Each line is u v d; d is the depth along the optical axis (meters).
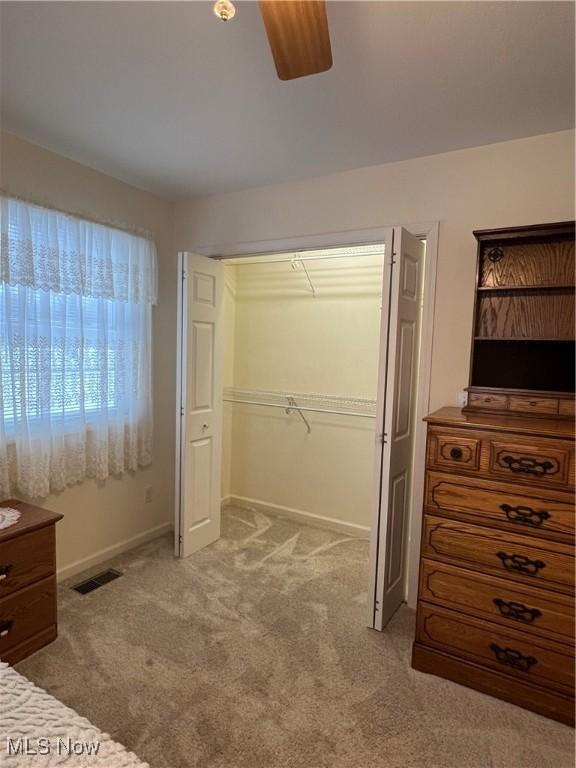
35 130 2.18
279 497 3.82
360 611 2.40
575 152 2.05
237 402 3.98
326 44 1.10
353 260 3.38
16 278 2.23
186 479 2.90
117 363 2.82
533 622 1.75
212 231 3.10
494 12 1.35
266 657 2.01
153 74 1.71
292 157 2.43
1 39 1.52
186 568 2.82
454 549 1.89
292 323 3.69
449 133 2.12
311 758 1.51
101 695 1.76
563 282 2.05
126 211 2.87
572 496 1.67
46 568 2.03
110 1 1.33
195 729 1.61
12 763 0.80
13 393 2.26
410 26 1.41
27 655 1.96
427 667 1.94
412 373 2.41
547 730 1.66
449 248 2.34
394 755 1.54
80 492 2.72
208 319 2.99
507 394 2.06
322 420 3.58
